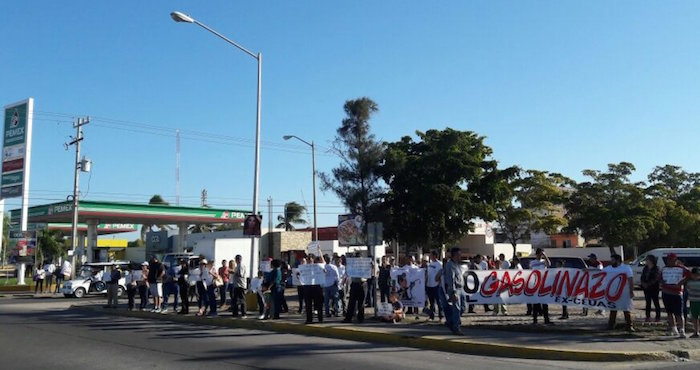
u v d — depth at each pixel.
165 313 18.94
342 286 18.19
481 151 41.88
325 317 17.19
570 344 11.63
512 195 43.22
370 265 15.77
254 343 12.89
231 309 19.09
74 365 10.13
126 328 15.82
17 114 40.47
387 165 37.56
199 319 17.45
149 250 61.97
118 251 68.25
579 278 14.47
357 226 30.89
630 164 46.50
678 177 51.91
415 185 38.47
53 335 14.27
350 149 34.03
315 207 39.78
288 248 49.47
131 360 10.61
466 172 39.16
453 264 13.27
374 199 34.50
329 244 46.25
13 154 40.44
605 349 11.08
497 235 61.28
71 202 41.75
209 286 18.08
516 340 12.11
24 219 39.81
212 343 12.87
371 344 12.84
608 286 13.99
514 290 15.10
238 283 17.48
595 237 46.88
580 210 47.22
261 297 17.33
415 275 17.20
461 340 12.05
